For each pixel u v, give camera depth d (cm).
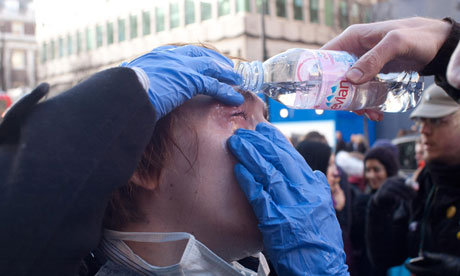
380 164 271
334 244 80
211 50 92
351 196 270
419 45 87
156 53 80
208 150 77
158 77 73
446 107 176
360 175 353
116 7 911
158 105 70
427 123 180
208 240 79
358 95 98
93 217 61
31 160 58
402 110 111
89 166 60
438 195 177
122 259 77
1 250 56
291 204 78
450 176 172
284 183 79
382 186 208
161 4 764
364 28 99
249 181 76
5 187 58
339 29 1001
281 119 649
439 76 95
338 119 701
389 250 205
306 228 77
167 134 76
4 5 2255
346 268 82
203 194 77
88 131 61
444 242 171
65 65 1177
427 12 354
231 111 83
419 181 196
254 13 858
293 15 989
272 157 81
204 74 81
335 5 1011
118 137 62
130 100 63
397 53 85
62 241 59
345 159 363
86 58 1049
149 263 78
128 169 63
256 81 89
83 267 86
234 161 79
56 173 58
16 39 2261
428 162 180
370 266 243
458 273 154
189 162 76
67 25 1119
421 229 185
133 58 95
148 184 75
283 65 101
